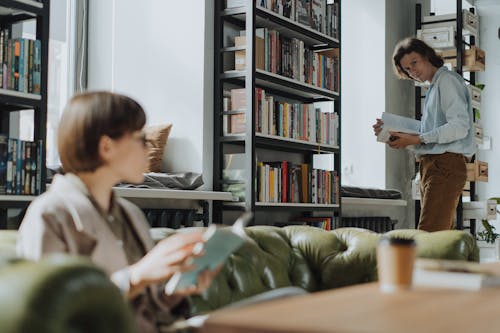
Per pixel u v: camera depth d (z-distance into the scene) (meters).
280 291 1.46
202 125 4.30
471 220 6.57
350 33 6.71
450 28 6.30
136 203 3.82
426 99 4.27
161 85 4.48
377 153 6.50
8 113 3.05
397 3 6.84
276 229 2.59
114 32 4.70
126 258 1.65
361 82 6.63
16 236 1.72
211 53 4.36
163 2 4.50
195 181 4.09
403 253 1.32
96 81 4.77
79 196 1.55
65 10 4.79
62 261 0.83
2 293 0.77
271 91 4.79
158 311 1.70
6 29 2.97
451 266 1.48
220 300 2.08
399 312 1.06
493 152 8.93
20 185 2.85
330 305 1.12
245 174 4.17
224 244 1.48
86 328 0.82
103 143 1.58
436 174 4.19
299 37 4.82
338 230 2.64
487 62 9.00
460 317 1.04
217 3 4.35
